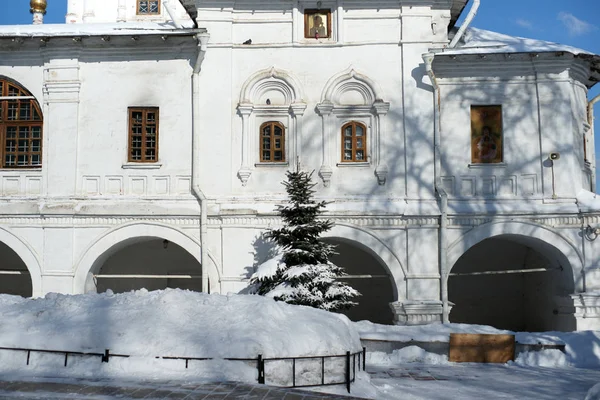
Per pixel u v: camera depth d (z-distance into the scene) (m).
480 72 21.58
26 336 11.33
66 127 21.36
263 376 10.52
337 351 11.64
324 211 20.02
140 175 21.23
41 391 9.63
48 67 21.58
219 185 21.02
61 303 12.46
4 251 25.30
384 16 21.59
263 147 21.44
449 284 25.38
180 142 21.28
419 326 18.38
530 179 21.28
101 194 21.17
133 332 11.13
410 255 20.67
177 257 24.97
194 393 9.54
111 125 21.44
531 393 12.94
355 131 21.48
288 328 11.54
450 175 21.33
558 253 21.02
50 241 20.95
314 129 21.28
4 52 21.75
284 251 18.62
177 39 21.20
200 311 11.84
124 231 20.97
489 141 21.52
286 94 21.52
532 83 21.61
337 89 21.45
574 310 20.52
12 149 21.77
